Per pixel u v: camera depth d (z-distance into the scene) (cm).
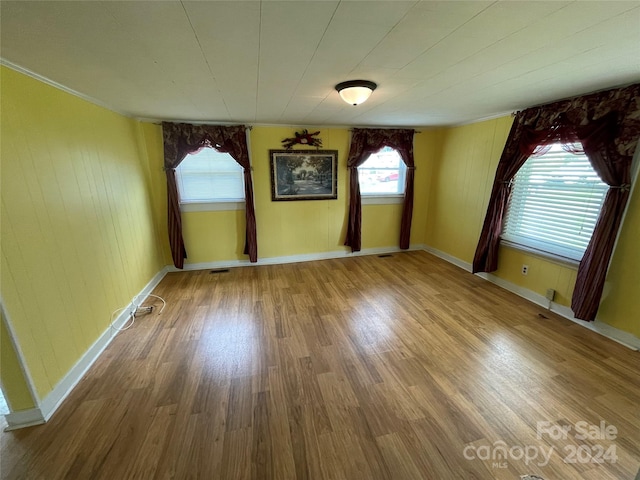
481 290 327
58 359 176
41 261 169
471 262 385
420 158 442
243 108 279
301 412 165
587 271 230
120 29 121
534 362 205
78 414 164
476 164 364
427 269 397
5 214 146
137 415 163
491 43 137
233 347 226
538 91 222
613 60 159
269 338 238
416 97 241
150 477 131
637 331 215
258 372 198
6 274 145
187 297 316
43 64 157
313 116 327
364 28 122
